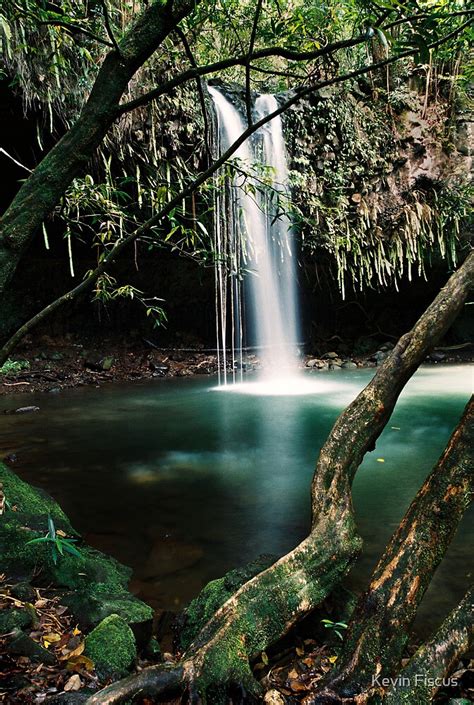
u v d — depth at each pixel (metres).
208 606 2.20
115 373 10.62
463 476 1.66
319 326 13.36
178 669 1.65
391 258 10.23
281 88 9.52
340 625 1.99
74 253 10.09
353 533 2.34
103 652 1.86
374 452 5.16
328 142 9.07
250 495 4.06
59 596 2.28
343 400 8.20
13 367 9.66
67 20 2.02
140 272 10.91
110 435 6.01
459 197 9.81
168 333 12.16
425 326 2.74
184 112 6.98
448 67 9.51
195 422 6.71
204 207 7.05
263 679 1.80
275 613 1.92
